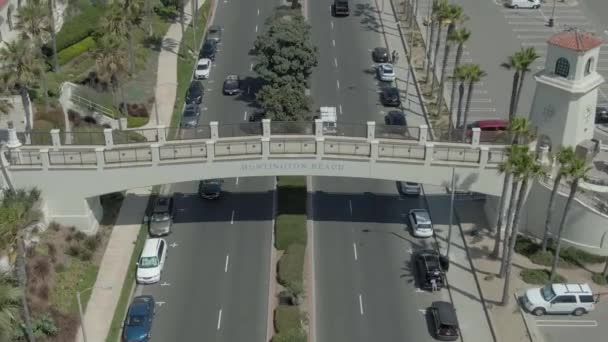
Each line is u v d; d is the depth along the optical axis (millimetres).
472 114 97062
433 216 78625
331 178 85188
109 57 88188
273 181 84438
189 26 120375
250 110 98000
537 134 74000
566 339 62875
